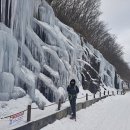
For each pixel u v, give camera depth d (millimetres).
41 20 22438
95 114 20234
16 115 11305
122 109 24422
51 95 18781
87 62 36125
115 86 57594
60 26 27750
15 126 10516
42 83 18453
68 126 14773
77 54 31469
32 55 18578
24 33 17438
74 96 16719
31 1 19516
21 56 16906
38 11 22406
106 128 15438
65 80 21391
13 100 14719
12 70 15273
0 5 15266
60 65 20703
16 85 15641
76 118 17266
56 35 22094
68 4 37125
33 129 11938
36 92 17438
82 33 40375
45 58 20031
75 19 39156
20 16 17000
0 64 13930
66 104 19203
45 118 13422
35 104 16219
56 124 14438
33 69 17797
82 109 21188
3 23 15500
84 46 36406
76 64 30016
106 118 18906
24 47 17359
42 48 19875
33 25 20562
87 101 23250
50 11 23391
